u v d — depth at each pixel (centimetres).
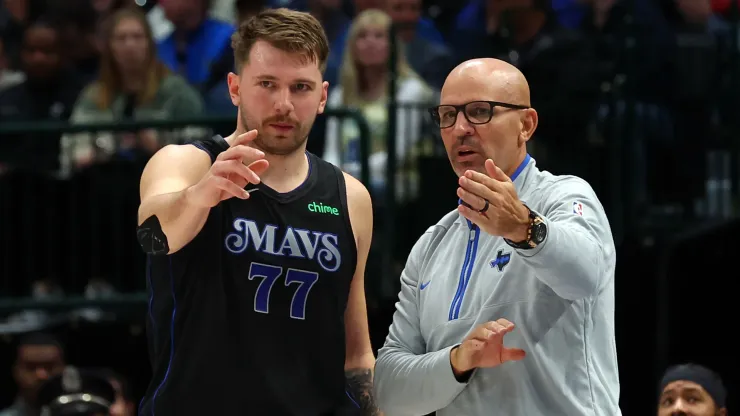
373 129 2722
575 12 3067
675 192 2725
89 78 3222
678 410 2042
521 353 1252
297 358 1352
